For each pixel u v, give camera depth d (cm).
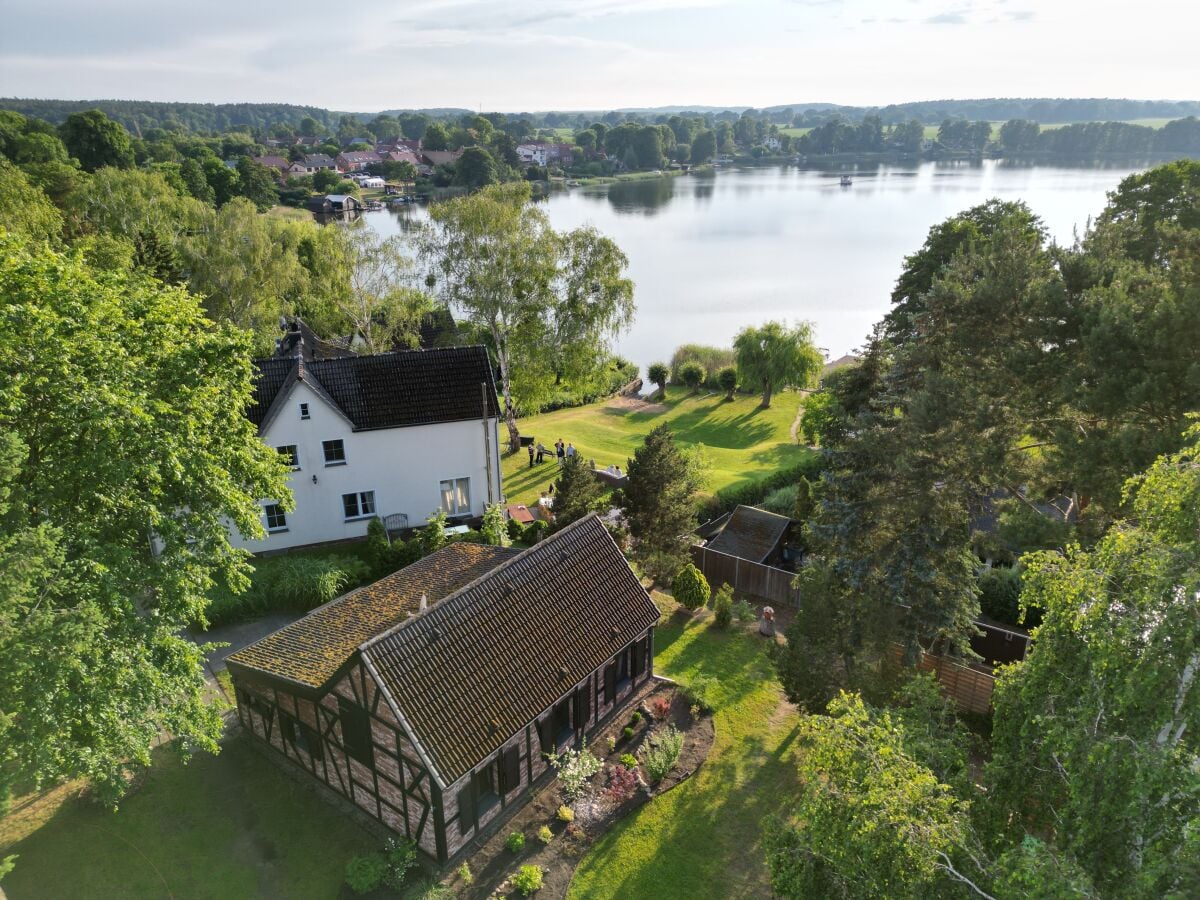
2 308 1912
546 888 1806
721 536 3638
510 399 5084
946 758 1281
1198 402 2438
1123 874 980
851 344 9056
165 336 2270
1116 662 1034
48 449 2002
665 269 12381
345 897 1756
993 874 998
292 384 3331
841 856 1084
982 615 3061
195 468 2148
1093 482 2623
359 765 1936
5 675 1477
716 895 1809
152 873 1814
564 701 2172
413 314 6069
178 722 1888
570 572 2339
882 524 2520
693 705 2475
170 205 7338
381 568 3228
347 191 18000
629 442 5778
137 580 1962
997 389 2933
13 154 11138
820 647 2267
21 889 1762
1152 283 2895
